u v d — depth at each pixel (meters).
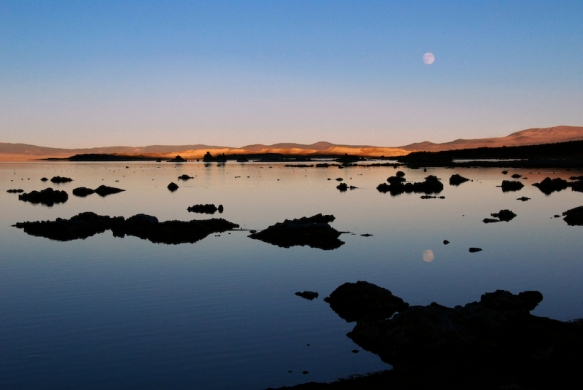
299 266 34.62
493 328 20.69
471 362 18.08
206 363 19.94
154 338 22.44
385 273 32.56
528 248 39.59
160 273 33.31
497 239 43.44
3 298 28.30
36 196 80.69
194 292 28.92
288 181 120.00
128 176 152.75
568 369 16.94
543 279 30.67
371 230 48.41
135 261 36.81
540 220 53.72
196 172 177.38
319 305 26.38
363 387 16.80
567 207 64.50
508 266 33.97
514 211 61.09
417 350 19.69
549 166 172.12
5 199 81.94
